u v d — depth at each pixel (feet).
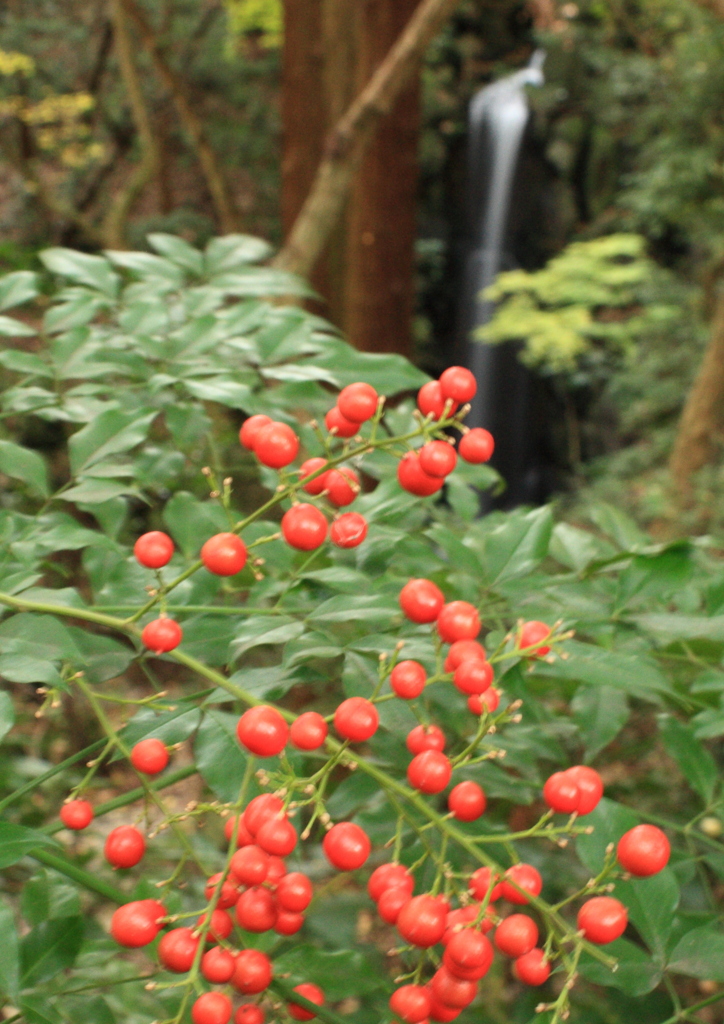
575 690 4.21
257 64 34.78
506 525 3.36
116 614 3.10
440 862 2.43
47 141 30.91
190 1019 2.87
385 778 2.45
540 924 4.25
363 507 3.26
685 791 6.72
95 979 3.07
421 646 2.65
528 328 22.31
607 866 2.34
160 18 33.12
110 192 34.73
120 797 2.84
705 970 2.48
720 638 3.01
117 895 2.67
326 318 17.79
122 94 33.78
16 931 2.09
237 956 2.36
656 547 3.32
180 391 3.74
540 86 34.53
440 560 3.40
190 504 3.52
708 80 21.95
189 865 6.17
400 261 18.02
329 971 2.83
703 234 25.00
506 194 34.06
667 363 26.04
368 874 4.58
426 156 35.63
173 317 4.03
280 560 3.32
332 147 7.20
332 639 2.76
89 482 3.15
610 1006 3.51
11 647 2.49
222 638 3.03
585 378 29.86
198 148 16.80
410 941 2.29
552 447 32.37
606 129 33.55
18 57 28.32
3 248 5.28
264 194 34.19
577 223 34.24
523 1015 3.65
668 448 24.16
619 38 31.89
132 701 2.73
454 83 37.32
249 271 4.29
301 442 3.62
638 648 3.14
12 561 2.90
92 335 3.82
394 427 3.75
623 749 5.62
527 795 3.22
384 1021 2.56
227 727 2.68
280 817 2.29
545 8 37.35
